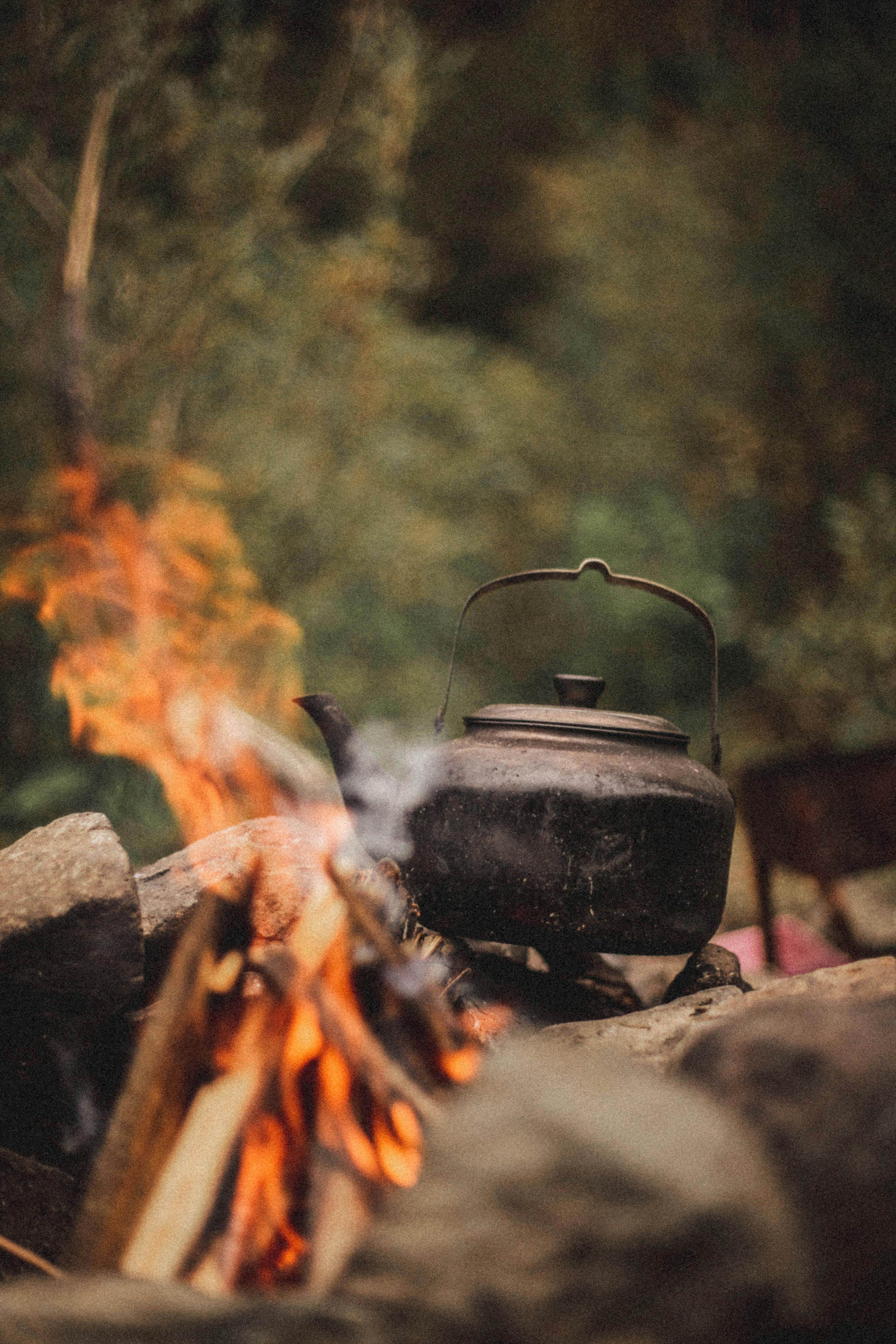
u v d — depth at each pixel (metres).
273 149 4.73
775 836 2.63
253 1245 1.17
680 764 1.63
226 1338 0.78
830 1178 0.85
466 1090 1.08
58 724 3.58
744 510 6.27
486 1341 0.76
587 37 6.20
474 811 1.56
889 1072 0.88
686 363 6.37
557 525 6.82
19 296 3.95
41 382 3.62
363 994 1.36
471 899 1.57
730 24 5.50
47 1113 1.40
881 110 5.48
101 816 1.50
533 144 7.93
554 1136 0.80
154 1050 1.13
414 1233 0.79
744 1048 0.93
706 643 6.49
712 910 1.64
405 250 4.54
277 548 4.14
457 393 5.38
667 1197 0.77
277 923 1.51
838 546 4.72
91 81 3.72
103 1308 0.80
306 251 4.34
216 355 4.21
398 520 4.76
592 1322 0.75
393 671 5.15
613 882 1.53
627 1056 1.39
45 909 1.33
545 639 6.82
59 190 3.78
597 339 7.32
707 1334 0.75
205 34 4.11
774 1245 0.78
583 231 6.96
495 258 8.31
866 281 5.67
